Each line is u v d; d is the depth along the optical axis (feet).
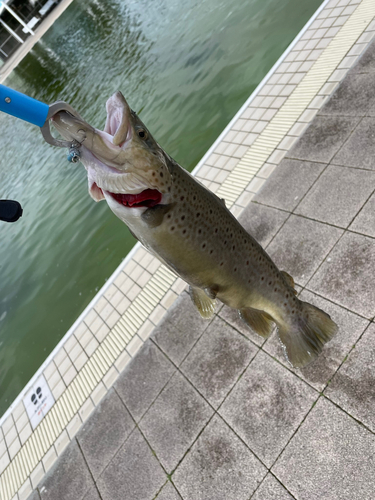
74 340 7.02
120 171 1.99
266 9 13.37
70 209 12.93
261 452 4.14
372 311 4.40
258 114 8.14
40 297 10.66
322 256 5.15
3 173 19.10
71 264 10.84
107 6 28.35
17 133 22.45
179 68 14.47
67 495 5.05
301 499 3.72
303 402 4.20
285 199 6.11
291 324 3.18
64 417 6.03
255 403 4.46
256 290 2.82
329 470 3.74
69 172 15.06
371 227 5.01
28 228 13.73
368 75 6.70
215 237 2.41
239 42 12.99
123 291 7.13
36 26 42.52
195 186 2.37
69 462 5.33
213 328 5.34
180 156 10.77
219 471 4.25
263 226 6.02
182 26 17.03
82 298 9.71
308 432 4.01
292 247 5.49
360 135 5.99
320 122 6.72
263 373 4.61
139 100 14.55
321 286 4.91
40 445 5.94
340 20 8.52
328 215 5.48
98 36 24.27
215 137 10.45
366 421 3.80
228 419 4.52
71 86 20.65
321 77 7.58
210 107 11.53
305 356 3.21
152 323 6.17
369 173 5.50
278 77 8.57
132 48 19.07
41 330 9.77
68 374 6.57
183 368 5.22
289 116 7.43
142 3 23.50
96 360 6.40
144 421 5.08
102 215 11.57
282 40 11.50
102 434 5.31
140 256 7.54
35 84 25.75
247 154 7.50
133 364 5.73
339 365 4.21
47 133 1.71
